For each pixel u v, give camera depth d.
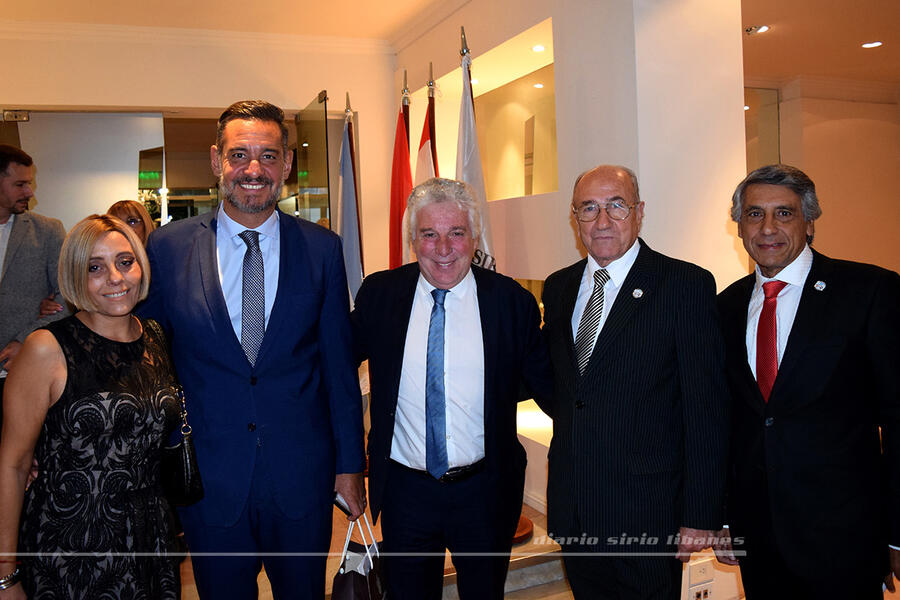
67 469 1.52
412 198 1.88
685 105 2.88
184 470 1.65
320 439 1.76
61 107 4.47
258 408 1.67
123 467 1.56
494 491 1.86
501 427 1.88
